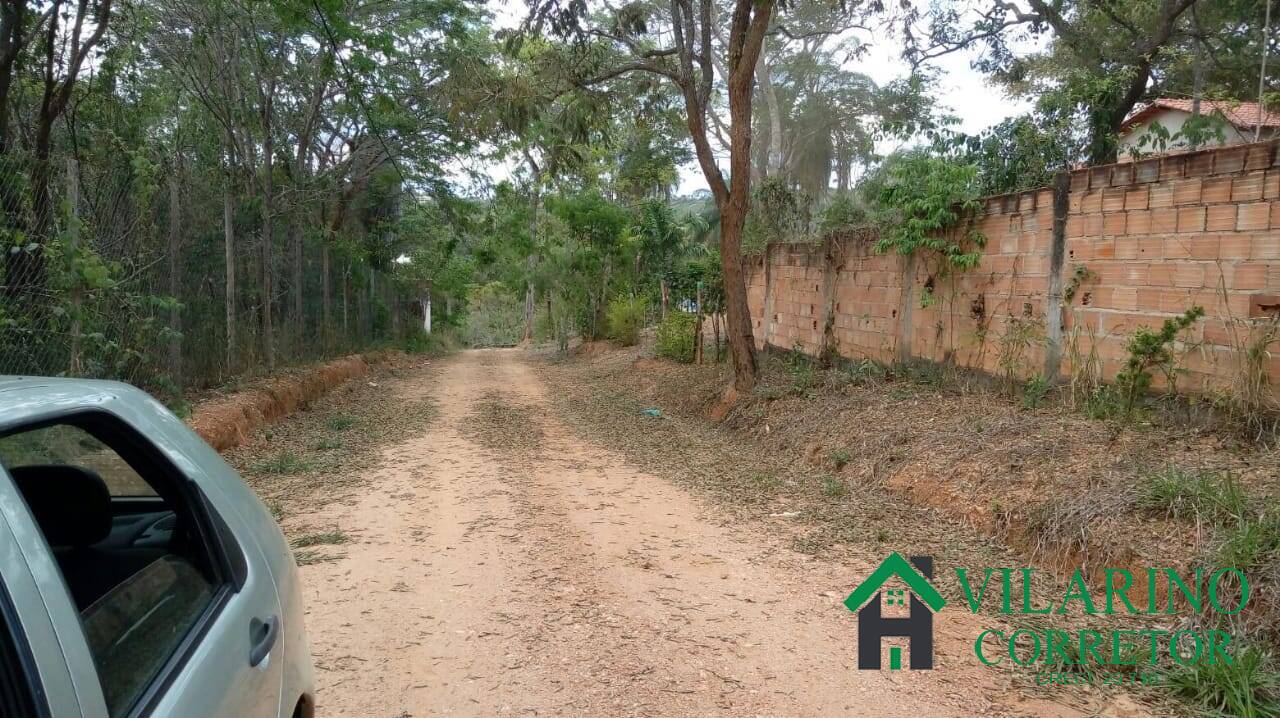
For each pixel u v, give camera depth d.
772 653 4.25
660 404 14.02
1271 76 14.69
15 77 8.20
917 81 16.70
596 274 26.14
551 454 9.84
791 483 8.06
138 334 7.98
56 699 1.39
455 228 20.62
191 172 11.31
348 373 17.78
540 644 4.32
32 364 6.43
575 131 13.95
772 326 14.98
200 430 8.53
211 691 1.82
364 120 17.33
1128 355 6.97
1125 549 4.99
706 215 30.00
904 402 9.09
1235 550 4.43
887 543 6.07
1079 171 7.50
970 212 9.04
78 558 2.16
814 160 32.53
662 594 5.09
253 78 14.38
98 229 7.85
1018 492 6.19
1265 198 5.89
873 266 11.08
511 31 11.98
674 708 3.67
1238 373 6.03
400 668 4.01
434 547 5.98
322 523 6.59
